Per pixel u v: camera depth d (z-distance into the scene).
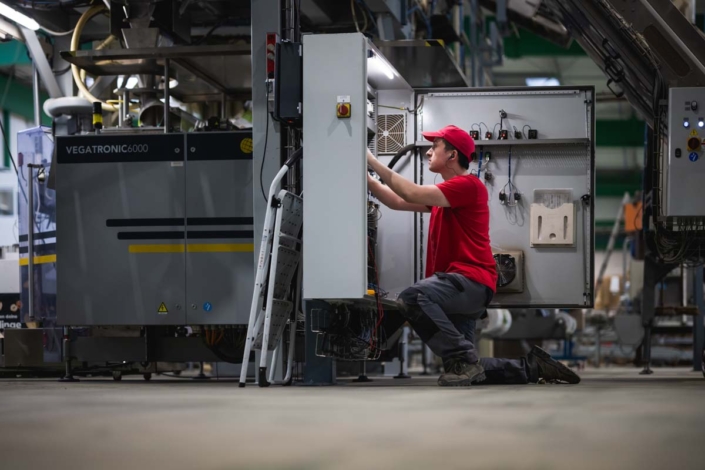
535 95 6.04
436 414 2.59
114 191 5.88
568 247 5.97
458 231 4.57
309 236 4.49
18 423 2.32
